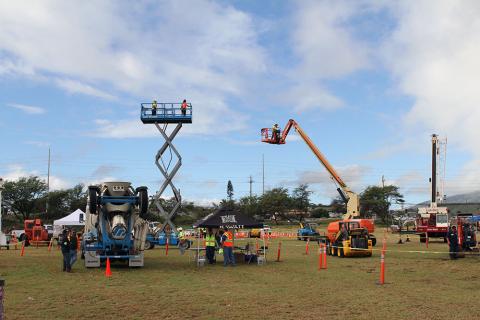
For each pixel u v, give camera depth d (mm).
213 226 23047
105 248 21891
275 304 12414
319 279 17625
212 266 22844
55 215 94750
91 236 23469
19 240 51438
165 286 15898
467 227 29766
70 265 20266
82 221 44500
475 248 28906
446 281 16750
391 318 10586
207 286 15898
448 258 26234
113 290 14945
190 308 11891
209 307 12008
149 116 40906
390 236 59094
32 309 11703
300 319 10555
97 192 21922
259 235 60969
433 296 13516
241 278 18094
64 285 16109
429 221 44938
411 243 44000
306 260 26016
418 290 14680
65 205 96125
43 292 14484
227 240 23219
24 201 91875
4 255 30391
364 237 27922
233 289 15164
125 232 21641
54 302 12703
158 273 19828
